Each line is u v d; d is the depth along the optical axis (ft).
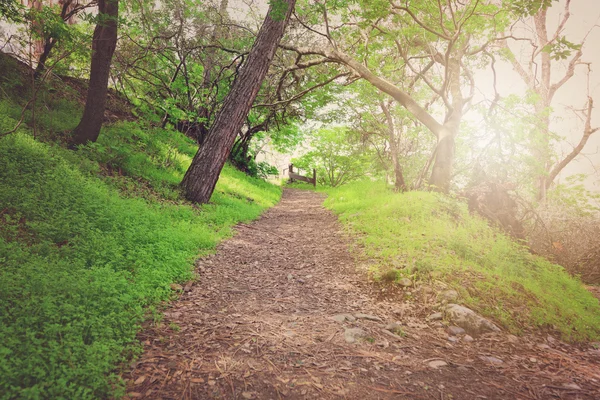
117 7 29.71
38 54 38.01
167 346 11.39
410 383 10.50
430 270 19.27
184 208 29.66
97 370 8.89
